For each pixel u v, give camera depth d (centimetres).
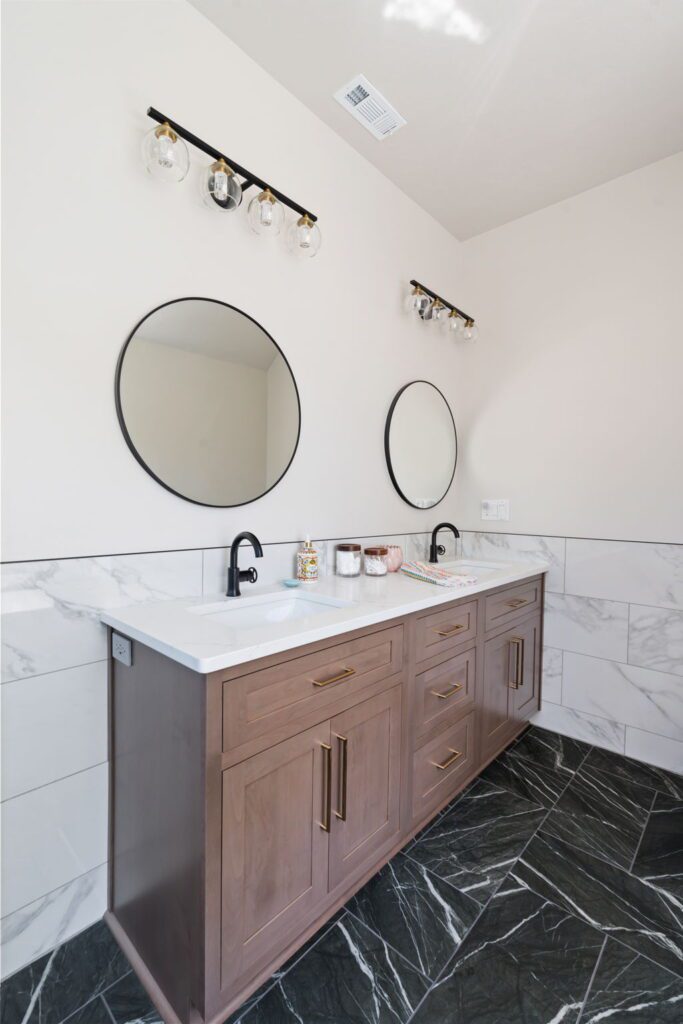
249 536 142
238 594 145
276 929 107
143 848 111
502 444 256
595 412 224
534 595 229
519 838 159
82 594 121
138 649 112
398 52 155
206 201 142
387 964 114
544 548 240
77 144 118
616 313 218
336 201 192
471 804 177
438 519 258
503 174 214
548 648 239
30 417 112
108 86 123
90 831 123
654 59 157
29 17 110
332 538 194
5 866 110
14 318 109
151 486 135
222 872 94
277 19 145
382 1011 104
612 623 219
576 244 229
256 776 100
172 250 138
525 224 246
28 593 112
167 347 137
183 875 97
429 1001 106
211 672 90
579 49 154
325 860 119
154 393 134
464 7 141
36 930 114
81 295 119
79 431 120
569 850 154
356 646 125
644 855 152
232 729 95
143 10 130
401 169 211
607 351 221
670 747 203
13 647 110
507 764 206
